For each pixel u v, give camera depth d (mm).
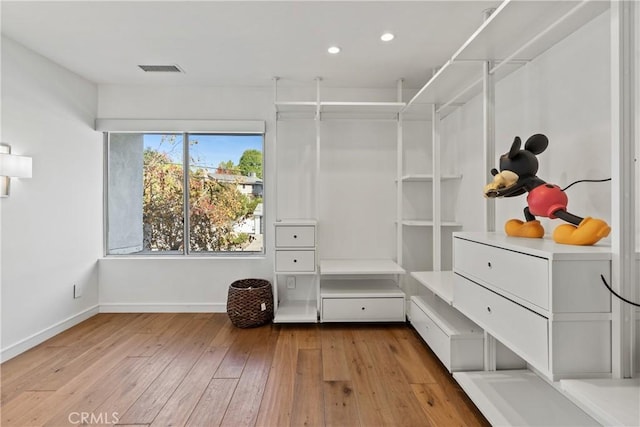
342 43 2559
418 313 2766
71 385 2096
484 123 2107
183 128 3484
